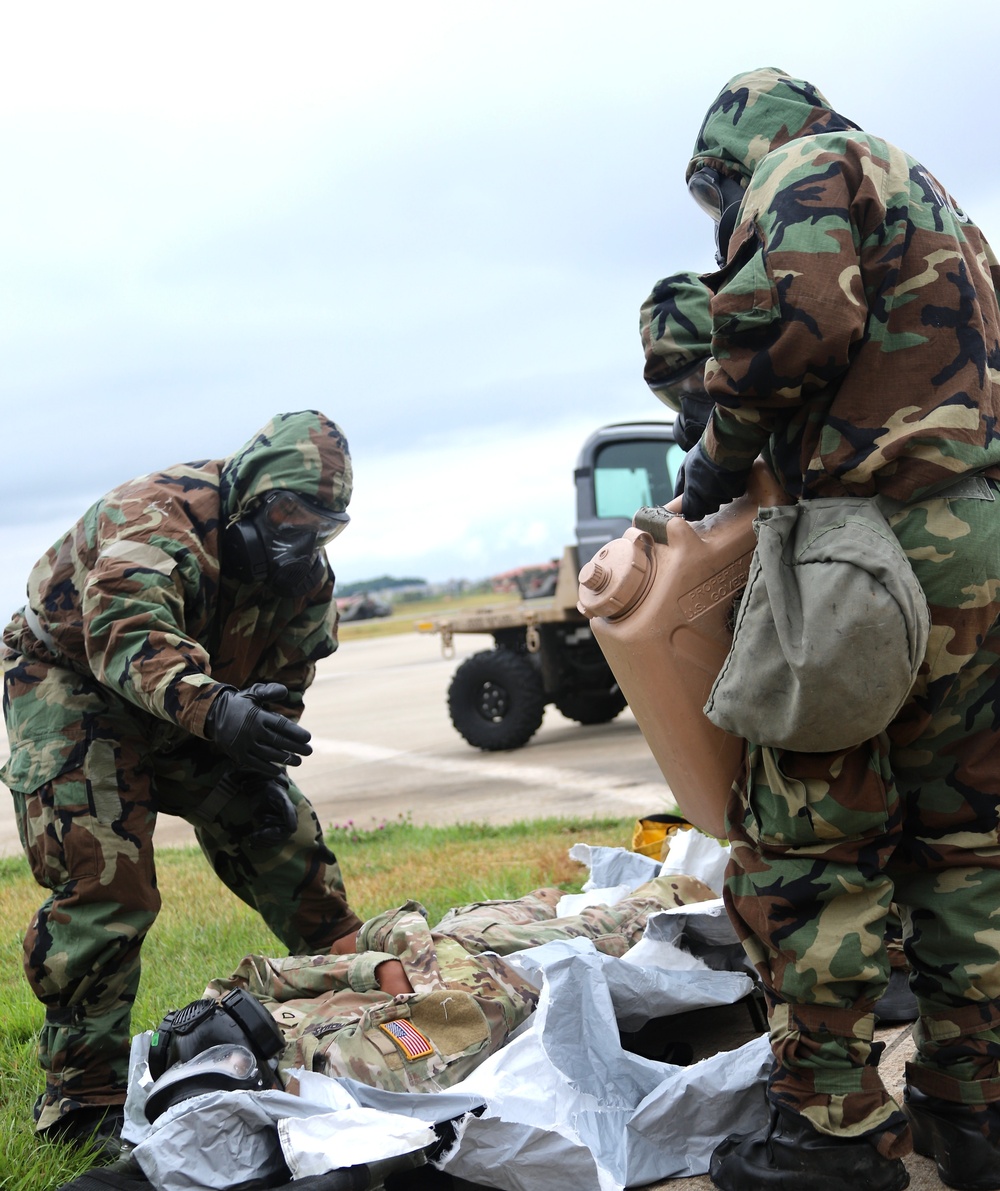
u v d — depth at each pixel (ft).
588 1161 7.13
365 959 9.14
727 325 6.33
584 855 12.89
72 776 9.56
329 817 28.37
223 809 11.14
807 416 6.66
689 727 7.23
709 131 7.43
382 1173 7.18
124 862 9.53
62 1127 9.31
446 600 407.44
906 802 6.83
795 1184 6.63
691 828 13.98
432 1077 8.13
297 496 10.07
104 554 9.62
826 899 6.56
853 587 6.06
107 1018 9.48
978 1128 6.77
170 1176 6.98
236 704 8.87
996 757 6.67
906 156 6.82
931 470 6.23
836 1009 6.58
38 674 9.96
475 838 22.35
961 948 6.70
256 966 9.64
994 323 6.79
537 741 38.68
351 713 61.46
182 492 10.09
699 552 7.16
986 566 6.31
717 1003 9.20
